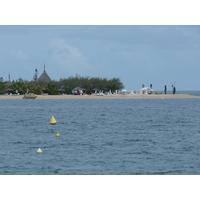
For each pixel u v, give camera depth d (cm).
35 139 18512
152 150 15262
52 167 12475
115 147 15988
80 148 15775
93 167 12469
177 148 15750
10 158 13800
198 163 12975
